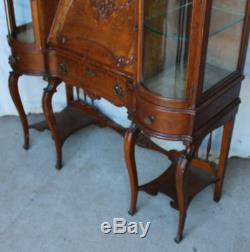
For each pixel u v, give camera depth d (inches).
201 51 51.8
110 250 68.8
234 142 86.9
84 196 79.5
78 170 85.8
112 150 91.7
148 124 60.8
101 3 64.4
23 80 98.7
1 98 100.4
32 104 102.6
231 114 67.1
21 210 76.4
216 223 73.9
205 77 57.1
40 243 70.1
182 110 56.8
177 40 55.6
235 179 83.6
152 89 58.9
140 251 68.6
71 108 97.3
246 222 74.0
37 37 72.7
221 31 55.9
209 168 78.2
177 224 73.6
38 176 84.3
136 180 71.3
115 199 78.8
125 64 61.7
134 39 58.5
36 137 95.4
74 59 69.6
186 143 59.7
